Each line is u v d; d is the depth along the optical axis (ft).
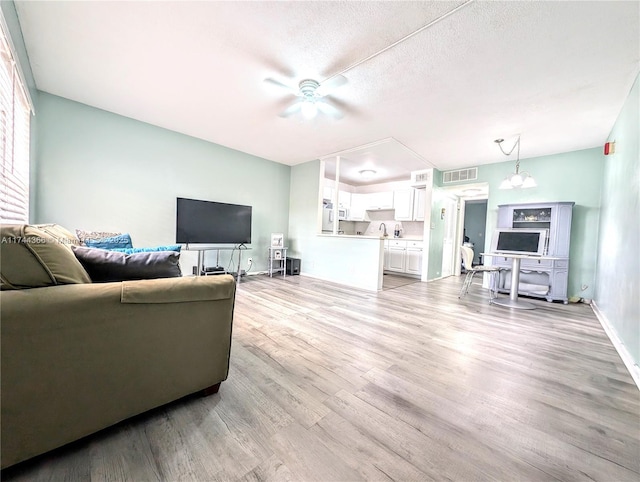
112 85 9.11
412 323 9.05
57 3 5.73
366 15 5.76
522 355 6.78
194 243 13.79
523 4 5.31
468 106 9.48
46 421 3.20
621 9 5.28
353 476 3.23
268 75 8.15
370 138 13.08
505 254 12.41
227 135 13.65
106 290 3.54
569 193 13.66
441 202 19.34
